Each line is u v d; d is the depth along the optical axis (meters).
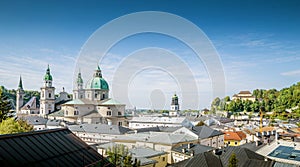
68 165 17.72
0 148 15.65
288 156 37.78
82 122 103.88
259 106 173.12
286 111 154.75
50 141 19.08
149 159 47.00
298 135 62.50
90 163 19.41
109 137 82.94
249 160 36.06
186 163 38.56
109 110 109.12
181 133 71.69
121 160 34.75
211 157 39.59
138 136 65.69
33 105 156.50
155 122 114.06
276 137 47.97
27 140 17.72
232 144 81.69
